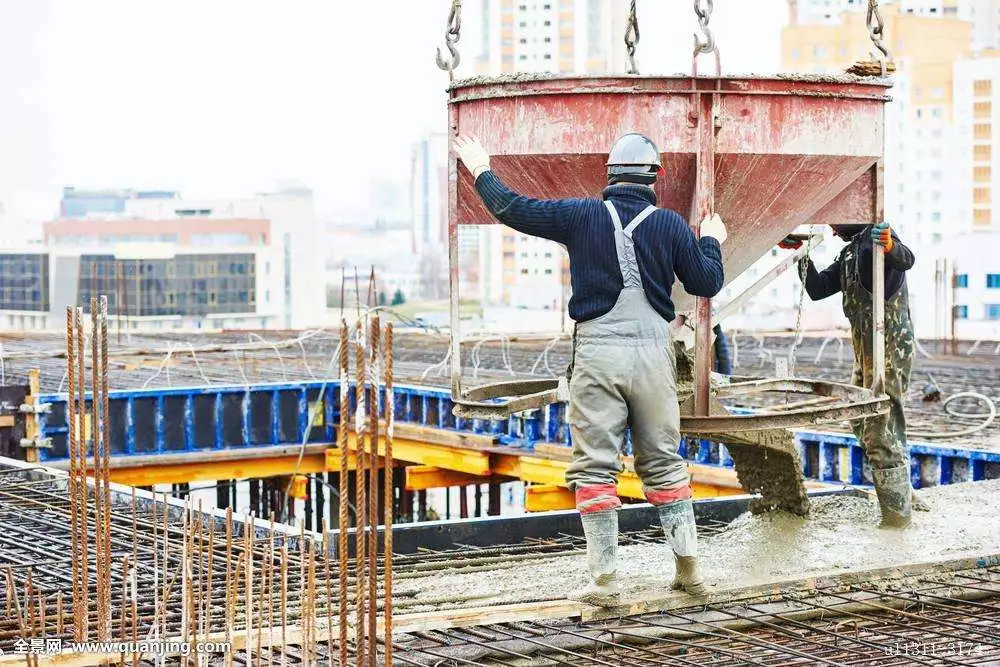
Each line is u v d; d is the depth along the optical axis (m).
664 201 6.99
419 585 7.09
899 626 6.51
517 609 6.06
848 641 6.23
